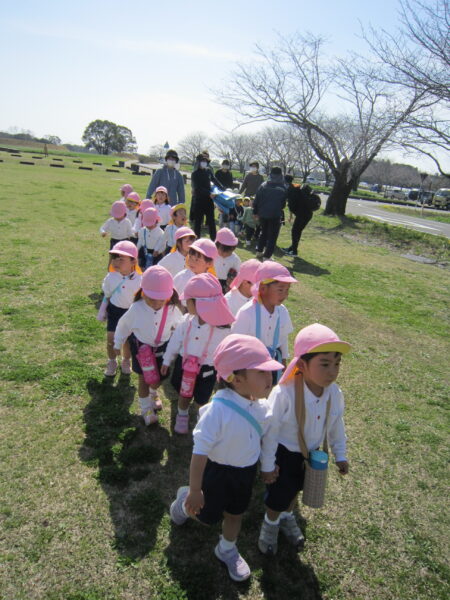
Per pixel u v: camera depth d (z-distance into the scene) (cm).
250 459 229
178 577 239
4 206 1251
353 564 265
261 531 265
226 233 481
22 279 668
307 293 791
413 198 4922
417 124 1209
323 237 1438
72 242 921
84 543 252
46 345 475
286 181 1063
